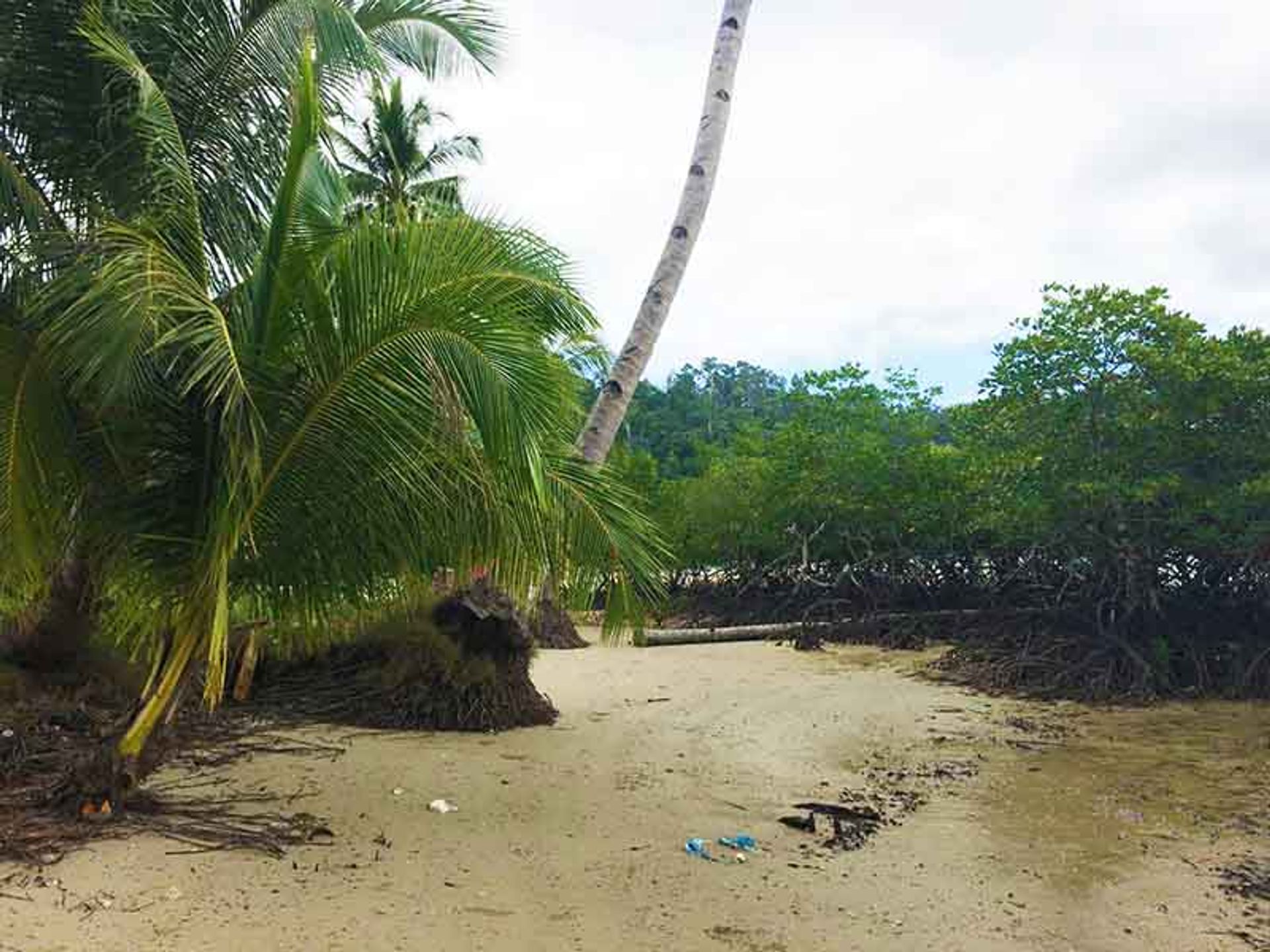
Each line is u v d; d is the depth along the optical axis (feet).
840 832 21.95
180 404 20.26
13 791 22.71
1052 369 48.37
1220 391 44.91
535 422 18.40
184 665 21.61
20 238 21.85
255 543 20.45
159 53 23.70
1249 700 43.65
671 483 93.09
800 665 53.47
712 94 39.11
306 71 19.97
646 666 52.08
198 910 15.97
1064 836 22.17
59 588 31.30
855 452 73.97
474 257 19.03
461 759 28.43
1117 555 49.16
